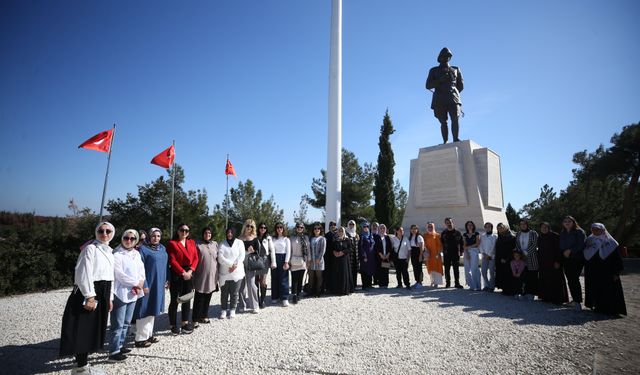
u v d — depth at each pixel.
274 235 7.85
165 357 4.41
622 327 5.60
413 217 14.59
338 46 15.17
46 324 6.23
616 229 21.17
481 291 8.91
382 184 22.34
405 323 5.84
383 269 9.62
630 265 15.27
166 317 6.64
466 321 5.95
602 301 6.48
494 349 4.56
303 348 4.63
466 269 9.43
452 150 13.56
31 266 9.66
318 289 8.30
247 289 6.72
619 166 20.69
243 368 4.00
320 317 6.29
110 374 3.93
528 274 7.90
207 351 4.59
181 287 5.45
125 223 16.33
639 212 22.39
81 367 3.96
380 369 3.93
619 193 22.97
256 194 27.95
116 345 4.34
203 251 5.94
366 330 5.43
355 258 9.39
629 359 4.19
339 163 14.58
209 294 6.03
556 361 4.13
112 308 4.41
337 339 5.00
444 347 4.64
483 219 12.72
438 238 9.86
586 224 21.84
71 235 11.39
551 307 7.09
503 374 3.77
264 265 6.77
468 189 13.25
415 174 14.95
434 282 9.73
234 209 27.52
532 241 7.95
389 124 22.83
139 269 4.71
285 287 7.34
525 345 4.71
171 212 15.60
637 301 7.71
